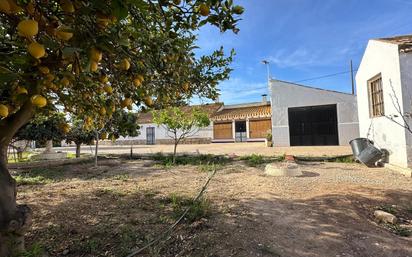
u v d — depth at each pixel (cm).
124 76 229
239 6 182
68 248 334
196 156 1247
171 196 543
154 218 423
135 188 646
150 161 1222
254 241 339
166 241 340
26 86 157
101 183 724
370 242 341
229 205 477
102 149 2330
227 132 2819
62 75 168
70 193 604
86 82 235
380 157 869
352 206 466
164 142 3030
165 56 233
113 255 315
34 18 133
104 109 274
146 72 245
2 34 185
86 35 143
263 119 2662
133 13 186
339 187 594
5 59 140
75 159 1188
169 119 1109
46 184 725
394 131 811
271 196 534
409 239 356
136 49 232
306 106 1820
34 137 1066
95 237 362
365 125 1057
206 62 307
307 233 363
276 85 1888
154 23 232
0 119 240
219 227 379
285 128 1859
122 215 443
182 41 240
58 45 136
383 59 858
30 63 147
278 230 371
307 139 1817
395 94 721
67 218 433
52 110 294
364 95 1056
